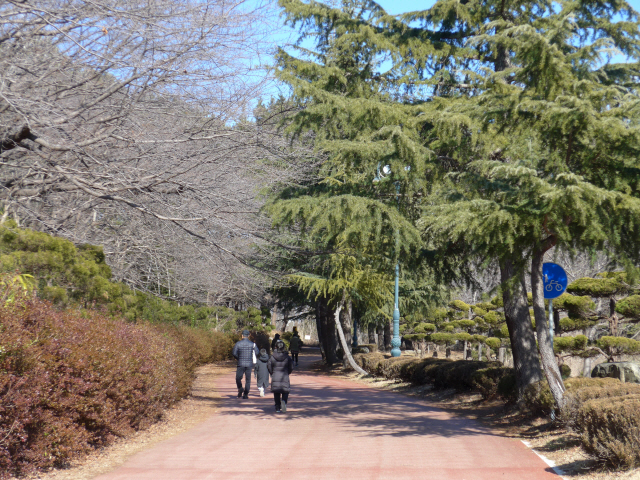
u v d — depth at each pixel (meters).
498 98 10.48
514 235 9.08
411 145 12.15
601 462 7.38
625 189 9.16
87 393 8.82
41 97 10.73
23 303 7.93
